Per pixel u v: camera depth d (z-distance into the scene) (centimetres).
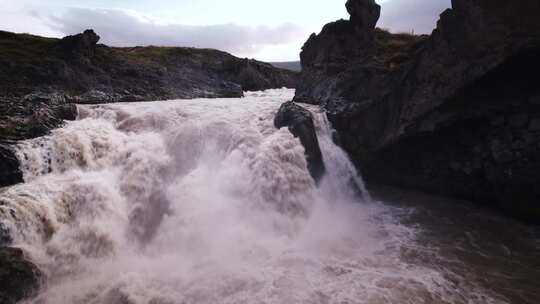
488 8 933
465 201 1169
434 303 629
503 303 628
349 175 1321
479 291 666
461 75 1004
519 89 974
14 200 768
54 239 795
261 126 1300
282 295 658
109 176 1029
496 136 1034
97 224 873
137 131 1263
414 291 666
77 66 1836
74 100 1564
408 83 1173
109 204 931
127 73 2070
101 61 2055
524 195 984
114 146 1133
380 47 1645
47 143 1014
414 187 1294
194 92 2169
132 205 998
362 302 634
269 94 2545
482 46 955
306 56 1991
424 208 1122
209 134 1246
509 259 792
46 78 1631
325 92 1590
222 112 1420
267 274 730
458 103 1061
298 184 1127
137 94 1880
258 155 1113
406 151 1253
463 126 1120
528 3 862
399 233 945
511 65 948
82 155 1047
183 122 1312
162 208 1012
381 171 1350
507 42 909
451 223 1003
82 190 909
